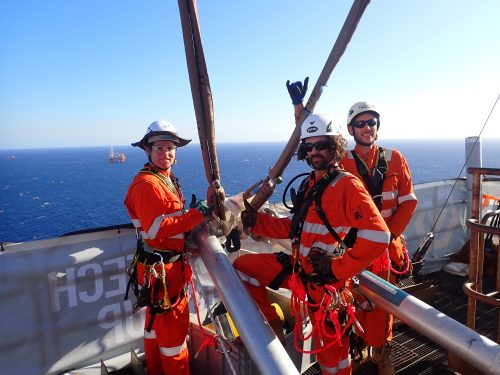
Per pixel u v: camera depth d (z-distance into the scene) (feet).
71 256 10.26
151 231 7.76
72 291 10.32
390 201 9.61
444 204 16.80
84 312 10.52
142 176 8.14
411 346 11.34
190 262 9.30
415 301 7.11
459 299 14.53
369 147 9.84
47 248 9.96
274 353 5.91
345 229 7.24
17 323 9.57
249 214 8.89
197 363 9.86
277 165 8.55
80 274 10.41
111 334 10.97
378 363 9.66
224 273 7.30
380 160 9.66
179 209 8.34
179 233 7.88
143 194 7.84
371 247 6.47
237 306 6.65
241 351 8.18
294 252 7.87
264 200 8.70
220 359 9.04
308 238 7.54
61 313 10.17
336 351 7.73
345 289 7.38
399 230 9.59
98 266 10.68
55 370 10.12
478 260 9.67
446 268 17.30
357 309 9.37
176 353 8.73
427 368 10.32
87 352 10.58
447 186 18.56
